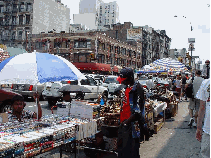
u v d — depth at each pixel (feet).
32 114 15.70
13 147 9.68
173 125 26.73
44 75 12.47
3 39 165.37
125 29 202.90
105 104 19.15
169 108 31.78
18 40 162.61
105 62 149.59
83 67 135.44
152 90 35.50
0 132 11.76
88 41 139.23
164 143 19.56
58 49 144.77
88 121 14.98
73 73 13.87
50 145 11.64
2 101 18.86
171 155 16.57
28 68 12.54
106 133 16.02
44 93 40.11
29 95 42.98
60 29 190.80
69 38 142.31
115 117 15.79
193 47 95.20
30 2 162.81
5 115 14.23
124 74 11.83
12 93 19.85
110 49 157.79
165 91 33.94
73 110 16.87
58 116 16.37
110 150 15.76
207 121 9.80
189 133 23.07
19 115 14.89
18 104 14.66
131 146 11.79
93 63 135.44
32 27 162.20
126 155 11.82
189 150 17.79
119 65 169.99
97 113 16.83
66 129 12.76
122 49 175.94
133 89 11.42
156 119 24.93
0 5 168.04
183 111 38.17
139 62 205.57
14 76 12.53
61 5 190.90
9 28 164.96
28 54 13.56
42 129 12.41
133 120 11.37
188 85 25.21
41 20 170.40
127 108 12.03
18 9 164.45
